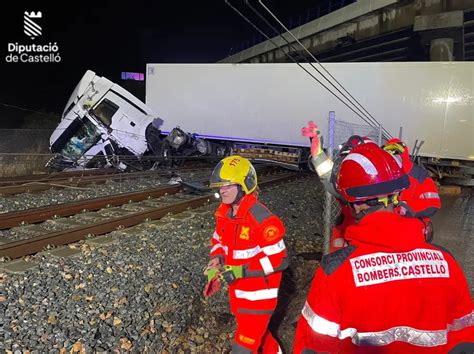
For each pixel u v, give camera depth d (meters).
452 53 23.28
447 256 1.79
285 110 18.91
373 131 14.31
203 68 20.41
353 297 1.69
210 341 4.22
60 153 15.53
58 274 5.12
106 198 9.27
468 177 15.98
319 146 3.33
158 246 6.47
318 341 1.73
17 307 4.21
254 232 3.10
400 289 1.68
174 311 4.57
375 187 1.72
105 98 15.38
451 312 1.76
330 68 17.72
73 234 6.46
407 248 1.71
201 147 19.27
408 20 24.36
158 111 21.53
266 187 12.53
